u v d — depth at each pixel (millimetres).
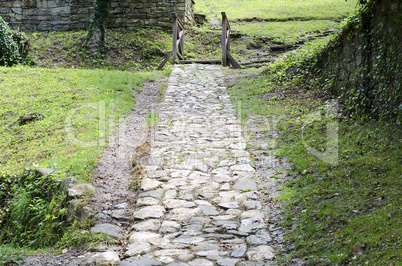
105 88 10102
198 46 16734
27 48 15352
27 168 6445
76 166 6004
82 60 15164
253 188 5465
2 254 4285
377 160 5164
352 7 22031
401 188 4289
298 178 5484
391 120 6121
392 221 3678
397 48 6195
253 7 22422
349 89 7531
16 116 8727
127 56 15383
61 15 18109
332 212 4270
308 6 22250
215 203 5098
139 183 5695
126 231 4609
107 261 3893
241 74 11820
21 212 5789
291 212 4621
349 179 4934
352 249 3508
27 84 10648
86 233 4527
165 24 17500
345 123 6793
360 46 7160
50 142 7375
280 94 9141
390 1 6316
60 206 5234
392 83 6297
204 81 11195
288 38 16844
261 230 4383
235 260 3811
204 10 21531
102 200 5266
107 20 17422
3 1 18234
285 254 3859
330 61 8453
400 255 3143
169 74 12086
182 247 4109
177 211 4902
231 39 17094
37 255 4344
